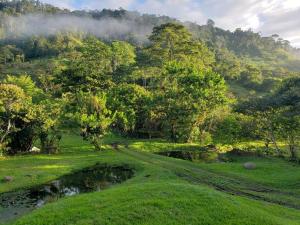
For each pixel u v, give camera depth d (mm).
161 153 59875
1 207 29562
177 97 71250
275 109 55000
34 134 54156
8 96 50594
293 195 32688
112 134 75375
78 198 21984
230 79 160125
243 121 60031
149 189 22156
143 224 17406
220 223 18188
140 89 81500
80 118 57188
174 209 19016
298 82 60156
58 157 51312
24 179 38312
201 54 108375
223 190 34250
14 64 181750
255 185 36625
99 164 47719
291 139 53062
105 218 17891
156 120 79562
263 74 191625
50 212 19562
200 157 56906
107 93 77688
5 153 51844
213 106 68938
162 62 97938
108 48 109375
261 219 19188
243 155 56906
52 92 104125
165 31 97625
